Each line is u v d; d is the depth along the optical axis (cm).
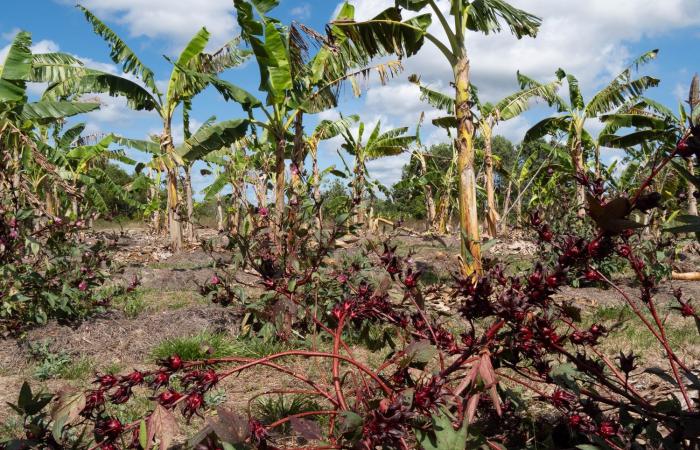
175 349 520
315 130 1778
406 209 3122
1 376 517
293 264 370
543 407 347
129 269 1143
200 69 1521
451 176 2464
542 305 191
